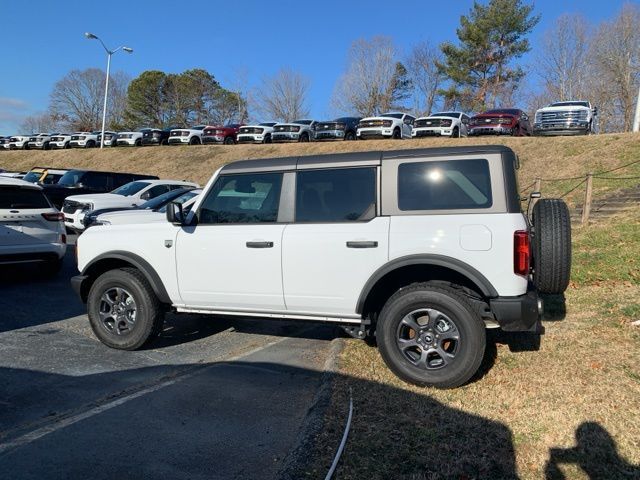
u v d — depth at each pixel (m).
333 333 5.86
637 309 5.54
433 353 4.07
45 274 8.74
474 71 45.12
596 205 12.45
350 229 4.27
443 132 21.88
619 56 39.22
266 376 4.53
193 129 30.81
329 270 4.31
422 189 4.18
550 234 4.33
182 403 3.95
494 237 3.89
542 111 20.52
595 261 7.72
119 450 3.23
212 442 3.35
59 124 77.44
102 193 14.25
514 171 4.09
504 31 43.16
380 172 4.29
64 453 3.19
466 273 3.93
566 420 3.44
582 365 4.32
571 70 43.44
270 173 4.66
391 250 4.11
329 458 3.05
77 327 5.98
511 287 3.87
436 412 3.63
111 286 5.18
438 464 3.00
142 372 4.61
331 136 25.84
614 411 3.52
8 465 3.04
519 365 4.42
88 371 4.61
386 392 3.97
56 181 17.39
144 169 28.16
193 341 5.56
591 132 21.42
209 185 4.89
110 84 77.06
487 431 3.36
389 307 4.14
